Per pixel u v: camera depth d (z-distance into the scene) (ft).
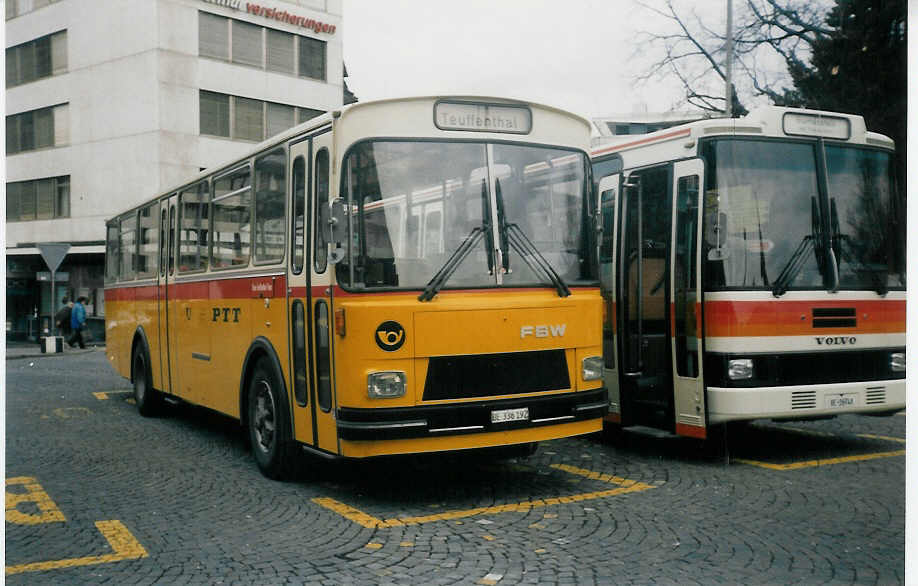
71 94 107.96
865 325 27.20
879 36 69.87
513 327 21.80
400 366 20.61
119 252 46.14
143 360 40.24
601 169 31.19
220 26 107.65
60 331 100.37
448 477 25.64
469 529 19.79
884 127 69.92
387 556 17.83
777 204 26.58
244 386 27.68
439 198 22.02
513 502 22.36
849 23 70.74
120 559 17.95
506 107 23.17
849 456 27.76
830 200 27.25
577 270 23.54
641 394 28.71
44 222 110.11
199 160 106.11
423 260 21.56
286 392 24.82
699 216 26.20
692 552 17.74
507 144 23.00
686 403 26.63
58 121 108.99
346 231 21.26
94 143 106.42
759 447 29.84
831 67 71.97
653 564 16.99
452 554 17.88
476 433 21.09
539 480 25.04
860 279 27.32
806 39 74.43
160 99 102.53
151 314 39.09
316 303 22.58
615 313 29.68
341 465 27.66
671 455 28.66
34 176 111.04
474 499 22.77
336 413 21.24
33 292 112.37
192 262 33.60
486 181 22.57
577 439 32.07
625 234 29.35
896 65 69.82
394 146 21.85
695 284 26.27
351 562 17.47
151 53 102.22
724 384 25.55
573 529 19.62
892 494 22.44
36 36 110.01
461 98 22.63
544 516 20.85
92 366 72.49
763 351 25.67
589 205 24.14
